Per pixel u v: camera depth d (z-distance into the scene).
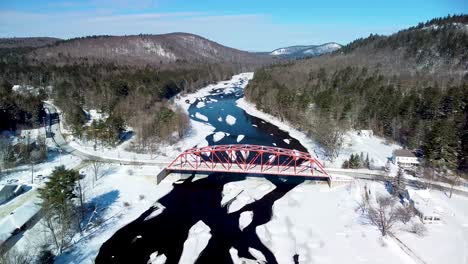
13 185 75.50
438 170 88.00
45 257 56.59
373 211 69.88
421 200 70.94
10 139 107.81
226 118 156.50
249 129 138.75
